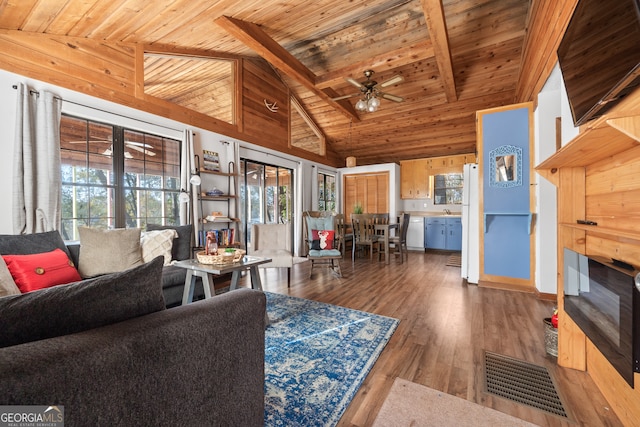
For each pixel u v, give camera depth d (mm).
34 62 2432
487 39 3529
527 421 1278
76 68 2691
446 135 5988
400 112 5441
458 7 3094
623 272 1011
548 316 2535
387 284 3703
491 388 1518
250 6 2697
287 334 2188
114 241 2465
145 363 658
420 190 7066
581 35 1315
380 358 1837
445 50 3020
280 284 3711
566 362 1707
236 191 4254
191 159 3596
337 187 7328
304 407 1372
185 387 756
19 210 2275
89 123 2900
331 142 7078
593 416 1311
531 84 3312
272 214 5438
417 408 1363
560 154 1379
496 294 3219
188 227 3131
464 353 1888
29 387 485
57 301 654
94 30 2674
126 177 3193
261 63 4918
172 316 761
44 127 2422
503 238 3406
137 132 3289
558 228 1750
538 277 3139
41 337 625
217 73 4508
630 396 1196
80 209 2857
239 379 940
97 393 571
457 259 5648
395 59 3352
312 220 4555
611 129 979
